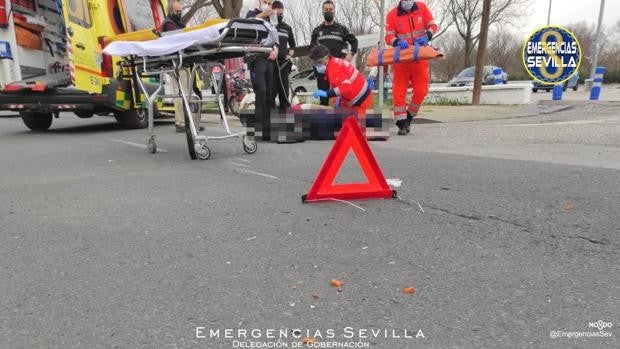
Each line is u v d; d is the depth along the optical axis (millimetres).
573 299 1987
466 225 2889
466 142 6410
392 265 2354
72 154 6066
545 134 6969
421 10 7109
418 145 6172
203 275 2291
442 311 1925
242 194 3738
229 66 9375
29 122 9438
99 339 1791
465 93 15766
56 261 2502
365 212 3207
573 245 2537
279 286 2164
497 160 4844
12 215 3330
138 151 6160
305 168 4699
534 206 3213
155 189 3973
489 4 14422
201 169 4801
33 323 1911
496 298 2010
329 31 7656
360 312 1936
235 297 2076
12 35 8484
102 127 9930
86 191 3969
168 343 1759
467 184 3857
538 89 27125
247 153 5652
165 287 2180
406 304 1985
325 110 6715
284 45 7207
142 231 2924
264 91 6602
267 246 2631
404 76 7234
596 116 9594
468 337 1747
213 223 3039
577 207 3156
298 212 3236
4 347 1749
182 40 4789
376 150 5719
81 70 7848
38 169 5059
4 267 2443
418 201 3428
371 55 7195
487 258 2406
